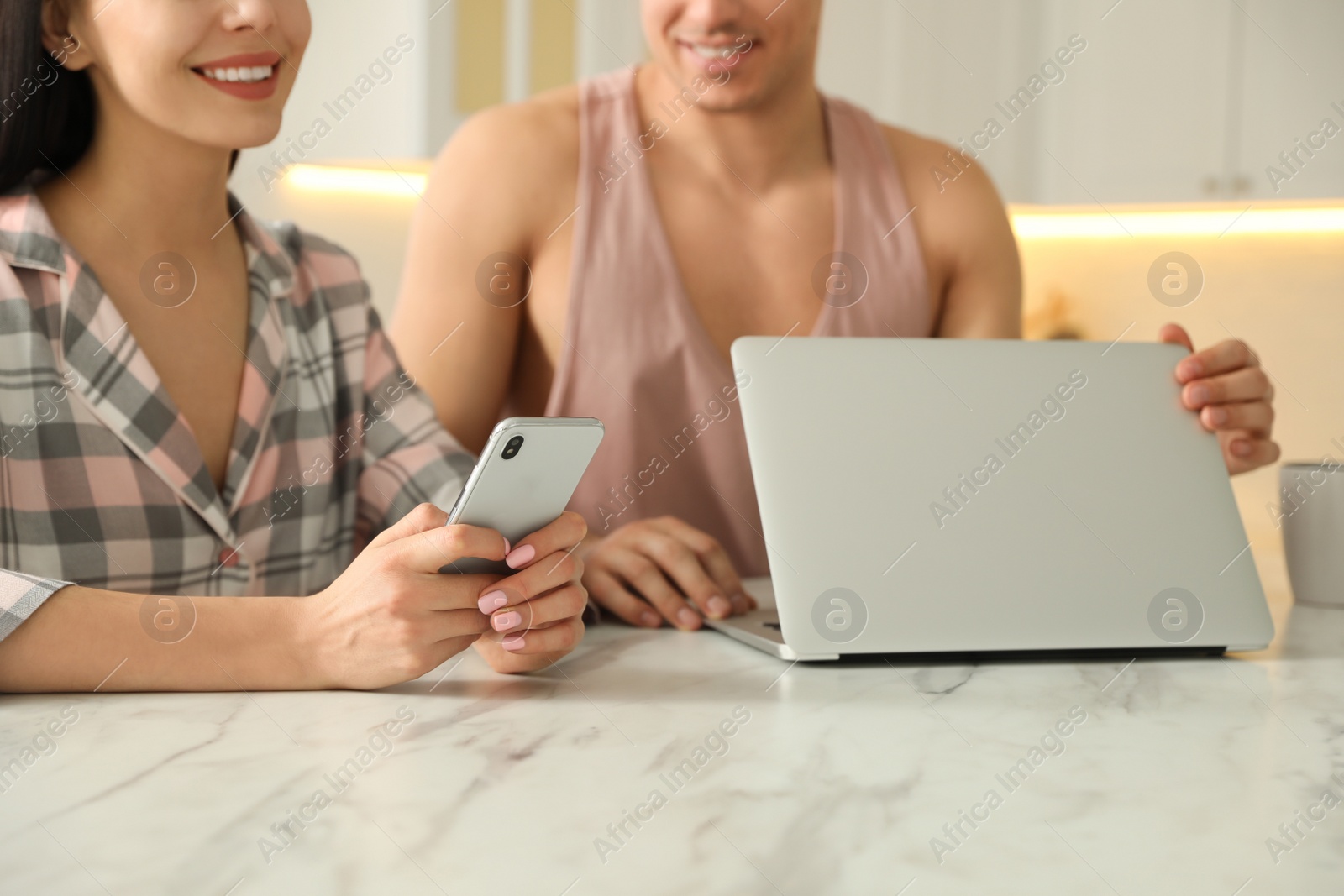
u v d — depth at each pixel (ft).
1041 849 1.34
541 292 4.07
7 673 1.96
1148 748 1.74
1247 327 7.06
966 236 4.24
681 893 1.22
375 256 7.52
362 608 2.01
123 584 2.61
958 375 2.48
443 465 3.22
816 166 4.12
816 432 2.40
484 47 6.15
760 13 3.60
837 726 1.85
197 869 1.26
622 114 4.07
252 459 2.86
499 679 2.19
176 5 2.42
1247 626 2.37
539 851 1.32
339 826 1.39
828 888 1.23
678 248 4.00
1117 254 7.57
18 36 2.50
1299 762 1.68
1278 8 6.10
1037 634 2.31
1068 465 2.43
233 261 2.93
